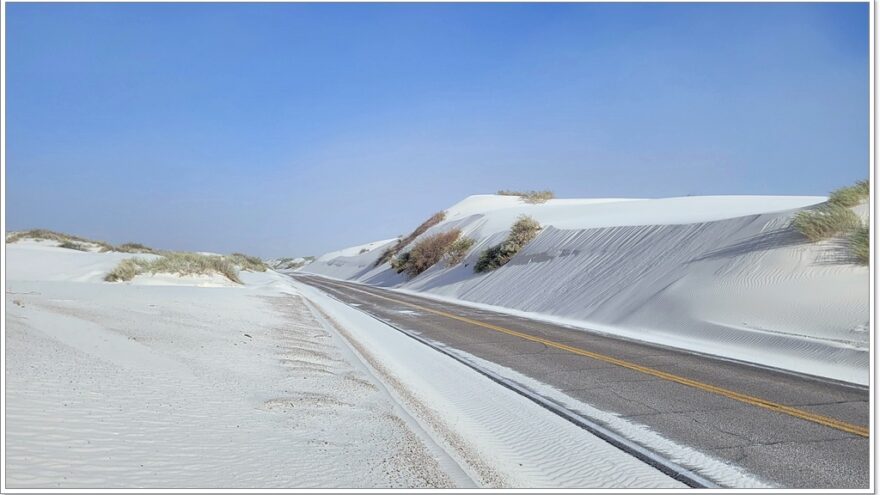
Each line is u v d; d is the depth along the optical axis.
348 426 7.01
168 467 4.98
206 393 7.61
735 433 7.54
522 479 5.93
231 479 4.94
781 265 18.22
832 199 20.06
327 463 5.65
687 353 14.10
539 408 8.84
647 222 33.28
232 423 6.48
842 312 14.61
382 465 5.79
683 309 18.70
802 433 7.52
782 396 9.52
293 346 12.97
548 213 53.25
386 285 59.12
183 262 33.50
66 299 16.52
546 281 31.48
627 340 16.61
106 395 6.68
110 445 5.23
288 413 7.23
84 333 10.09
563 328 19.86
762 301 16.80
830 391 9.88
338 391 8.80
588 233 34.00
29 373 6.90
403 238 83.81
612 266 27.80
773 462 6.48
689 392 9.84
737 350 14.53
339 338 15.52
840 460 6.55
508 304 31.42
